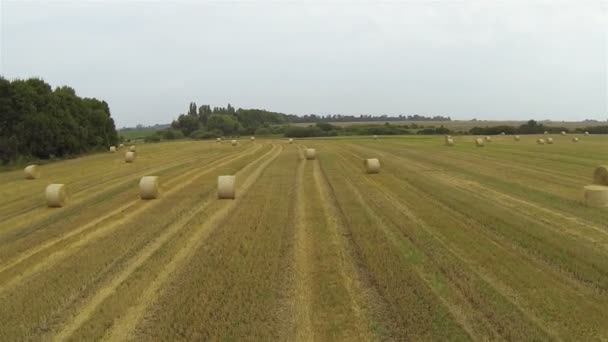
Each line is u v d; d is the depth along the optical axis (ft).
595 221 33.88
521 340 16.60
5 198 57.21
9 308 20.98
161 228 35.45
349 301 20.43
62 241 32.76
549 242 28.30
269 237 31.45
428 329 17.61
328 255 27.17
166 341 17.46
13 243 32.89
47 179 77.05
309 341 17.10
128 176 74.33
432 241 29.14
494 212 36.94
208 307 20.16
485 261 25.07
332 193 49.37
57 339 18.02
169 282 23.43
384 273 23.53
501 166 71.97
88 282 24.00
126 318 19.52
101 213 42.83
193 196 50.37
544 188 49.70
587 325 17.69
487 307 19.25
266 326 18.28
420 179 57.98
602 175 51.88
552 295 20.44
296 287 22.22
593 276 22.57
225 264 25.88
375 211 38.96
